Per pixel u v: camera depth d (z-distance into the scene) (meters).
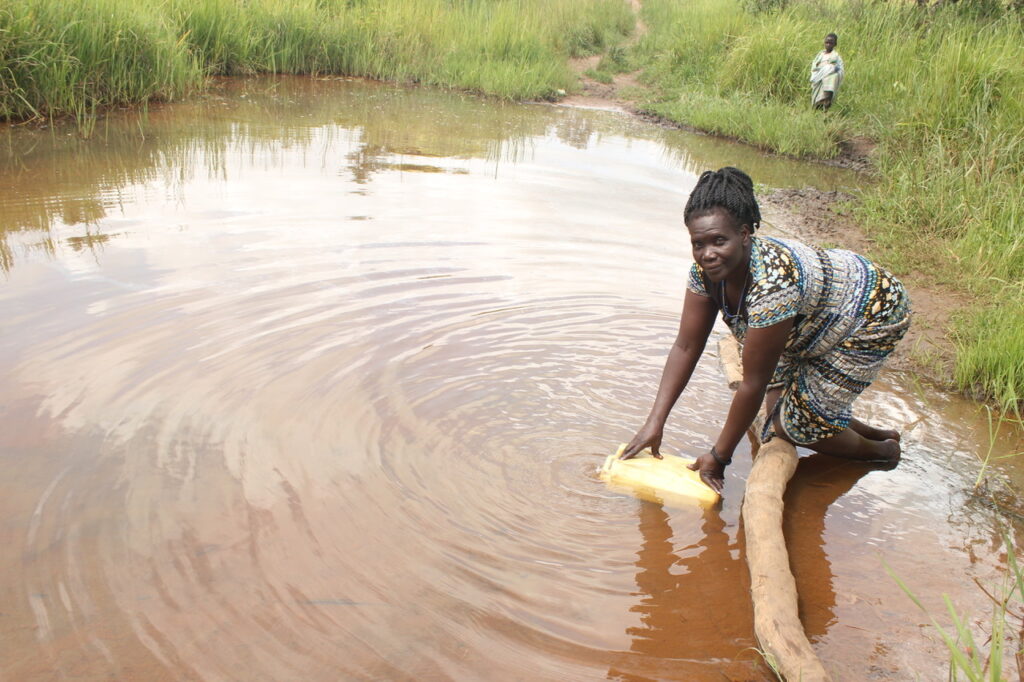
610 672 2.65
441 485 3.54
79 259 5.60
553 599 2.96
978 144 9.73
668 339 5.14
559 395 4.38
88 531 3.07
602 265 6.30
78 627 2.64
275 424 3.83
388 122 11.70
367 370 4.38
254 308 4.98
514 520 3.38
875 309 3.59
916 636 2.95
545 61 16.61
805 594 3.14
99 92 10.57
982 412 4.83
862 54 14.38
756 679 2.67
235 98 12.34
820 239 8.09
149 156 8.61
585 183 9.01
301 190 7.71
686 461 3.83
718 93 14.83
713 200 3.08
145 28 11.12
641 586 3.09
